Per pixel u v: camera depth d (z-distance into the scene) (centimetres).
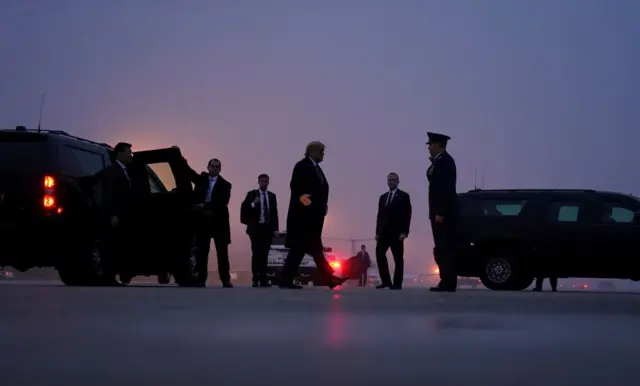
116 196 1081
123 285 1161
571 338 337
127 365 237
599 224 1316
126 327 369
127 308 509
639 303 641
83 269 1108
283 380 210
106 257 1083
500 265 1346
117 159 1098
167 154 1199
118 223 1085
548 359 260
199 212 1241
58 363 239
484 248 1352
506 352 279
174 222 1209
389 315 475
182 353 269
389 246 1337
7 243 1027
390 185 1345
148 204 1166
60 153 1060
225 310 504
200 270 1225
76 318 420
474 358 261
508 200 1360
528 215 1341
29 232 1023
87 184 1116
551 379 214
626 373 227
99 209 1130
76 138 1120
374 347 294
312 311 505
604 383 207
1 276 2945
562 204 1340
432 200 1000
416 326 393
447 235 996
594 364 247
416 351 281
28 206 1030
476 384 205
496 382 208
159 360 249
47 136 1045
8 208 1030
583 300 693
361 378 214
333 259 2142
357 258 2644
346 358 259
